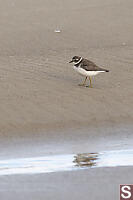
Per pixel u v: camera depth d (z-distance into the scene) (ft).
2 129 43.60
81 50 72.59
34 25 89.61
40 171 31.86
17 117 46.21
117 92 53.11
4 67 63.77
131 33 81.87
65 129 43.60
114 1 103.09
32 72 61.00
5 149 37.91
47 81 56.95
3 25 90.22
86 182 29.63
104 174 31.04
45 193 27.96
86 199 27.07
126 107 48.85
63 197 27.35
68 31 85.05
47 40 80.33
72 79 58.13
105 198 27.27
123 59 66.03
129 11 95.30
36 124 44.78
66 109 48.26
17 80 57.26
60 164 33.45
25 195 27.71
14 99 50.60
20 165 33.40
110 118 46.34
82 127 44.11
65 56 69.05
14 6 102.58
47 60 67.15
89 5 101.09
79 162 33.73
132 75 59.11
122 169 31.94
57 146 38.52
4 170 32.27
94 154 35.86
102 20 90.58
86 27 86.89
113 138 40.73
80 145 38.68
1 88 54.08
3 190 28.53
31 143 39.55
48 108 48.37
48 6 101.96
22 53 72.64
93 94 52.49
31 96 51.55
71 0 105.81
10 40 81.41
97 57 67.62
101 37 80.53
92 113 47.47
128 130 43.11
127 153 35.88
